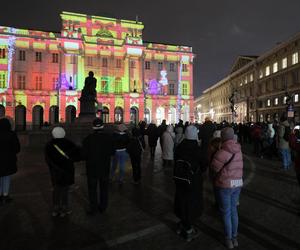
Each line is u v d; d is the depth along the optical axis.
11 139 8.45
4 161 8.31
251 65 71.25
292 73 52.09
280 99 57.25
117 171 13.65
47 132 25.11
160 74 66.44
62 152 7.13
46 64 59.91
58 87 59.25
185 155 5.92
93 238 6.07
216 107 107.06
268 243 5.87
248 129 28.28
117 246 5.71
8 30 57.97
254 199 8.89
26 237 6.12
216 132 9.14
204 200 8.88
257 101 68.44
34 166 14.87
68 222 6.98
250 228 6.62
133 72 64.31
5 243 5.83
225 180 5.66
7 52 57.56
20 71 58.62
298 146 7.80
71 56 60.16
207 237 6.17
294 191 9.83
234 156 5.71
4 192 8.55
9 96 57.25
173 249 5.59
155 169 14.12
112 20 65.38
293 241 5.95
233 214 5.79
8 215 7.49
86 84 26.36
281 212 7.69
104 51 63.78
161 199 8.91
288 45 53.28
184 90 68.31
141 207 8.12
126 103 62.75
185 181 5.85
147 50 65.81
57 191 7.34
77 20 63.16
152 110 65.44
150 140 17.98
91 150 7.34
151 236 6.18
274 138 17.58
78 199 8.92
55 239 6.02
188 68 68.56
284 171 13.52
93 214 7.46
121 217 7.32
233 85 87.00
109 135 7.66
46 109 59.66
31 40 58.94
